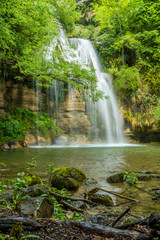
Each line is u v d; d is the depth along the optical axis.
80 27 28.67
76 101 19.66
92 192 3.89
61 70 12.21
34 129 16.59
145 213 2.98
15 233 1.61
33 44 12.55
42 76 12.03
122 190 4.31
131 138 21.75
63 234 1.76
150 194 4.02
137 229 1.97
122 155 10.52
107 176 5.59
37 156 9.75
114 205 3.39
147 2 22.41
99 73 22.31
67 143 17.84
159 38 20.97
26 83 17.61
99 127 20.89
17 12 10.45
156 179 5.36
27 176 4.06
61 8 16.28
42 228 1.85
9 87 16.52
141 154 10.98
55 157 9.46
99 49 25.47
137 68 22.50
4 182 4.45
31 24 11.37
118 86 22.34
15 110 16.44
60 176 4.51
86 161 8.28
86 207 3.18
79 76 12.22
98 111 20.98
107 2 21.97
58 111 19.69
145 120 21.39
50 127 17.97
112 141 21.22
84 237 1.72
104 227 1.83
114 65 23.92
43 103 19.03
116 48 22.61
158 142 20.92
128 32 22.86
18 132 14.92
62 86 19.69
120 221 2.40
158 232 1.70
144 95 21.58
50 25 12.75
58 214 2.53
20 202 2.43
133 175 5.24
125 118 22.00
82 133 19.89
